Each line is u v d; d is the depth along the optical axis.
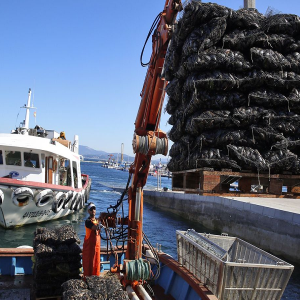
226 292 5.53
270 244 14.43
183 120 5.01
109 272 6.89
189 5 4.62
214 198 20.66
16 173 16.47
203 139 4.55
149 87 6.11
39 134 20.03
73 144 25.58
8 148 16.38
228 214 18.59
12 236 15.23
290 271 5.66
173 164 5.44
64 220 19.48
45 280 5.91
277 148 4.50
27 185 15.59
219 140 4.49
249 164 4.43
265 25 4.61
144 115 6.10
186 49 4.64
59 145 18.42
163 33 5.50
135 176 6.30
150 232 19.33
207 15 4.51
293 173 4.60
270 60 4.44
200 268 6.32
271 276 5.62
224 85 4.44
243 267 5.50
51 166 17.86
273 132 4.48
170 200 28.31
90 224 6.00
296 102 4.50
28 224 17.09
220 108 4.58
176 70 5.23
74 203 20.39
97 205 29.97
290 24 4.59
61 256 5.94
